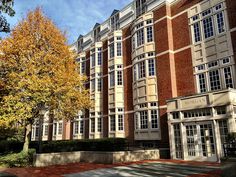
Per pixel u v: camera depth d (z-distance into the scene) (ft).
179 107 58.08
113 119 87.76
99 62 102.68
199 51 64.59
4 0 27.07
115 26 99.66
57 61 63.46
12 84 56.24
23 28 62.75
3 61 58.39
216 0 62.28
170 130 59.41
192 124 54.95
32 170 46.60
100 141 66.13
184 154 54.90
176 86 68.69
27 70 56.49
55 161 56.24
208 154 50.67
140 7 86.63
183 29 70.13
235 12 57.77
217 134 49.42
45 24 65.62
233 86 55.47
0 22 28.35
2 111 53.42
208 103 51.90
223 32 59.52
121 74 89.30
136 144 75.82
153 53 75.51
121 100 86.58
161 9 75.87
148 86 73.36
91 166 51.06
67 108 65.31
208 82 61.16
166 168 43.93
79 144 72.79
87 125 101.50
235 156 34.83
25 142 62.69
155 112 71.26
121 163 53.78
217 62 59.88
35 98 55.36
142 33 79.56
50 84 57.26
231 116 47.11
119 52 91.56
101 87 98.73
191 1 69.21
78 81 67.77
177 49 70.74
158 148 65.05
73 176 38.73
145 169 43.70
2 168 50.62
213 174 36.14
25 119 58.54
